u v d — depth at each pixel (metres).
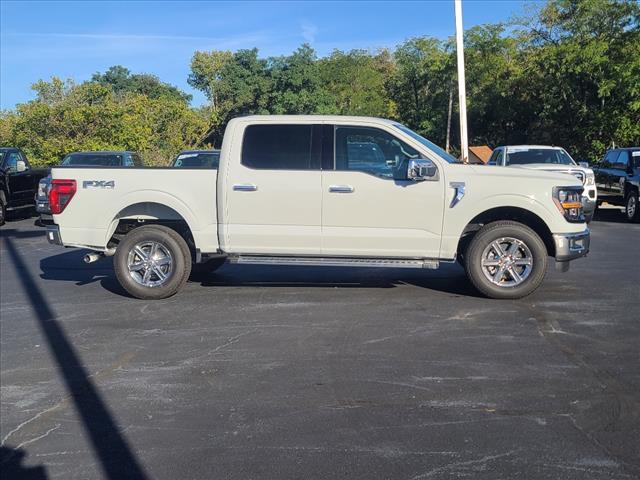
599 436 4.29
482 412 4.68
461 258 8.71
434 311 7.42
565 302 7.78
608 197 18.36
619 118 29.44
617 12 30.34
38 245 13.65
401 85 48.72
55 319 7.45
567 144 33.72
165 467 4.03
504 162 16.55
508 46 39.91
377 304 7.77
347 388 5.18
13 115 30.56
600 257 11.03
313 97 44.69
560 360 5.75
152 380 5.48
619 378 5.31
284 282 9.12
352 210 7.80
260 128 7.96
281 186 7.83
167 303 8.04
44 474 4.01
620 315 7.19
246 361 5.86
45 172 19.28
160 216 8.39
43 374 5.70
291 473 3.89
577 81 31.33
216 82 46.38
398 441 4.26
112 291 8.84
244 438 4.37
